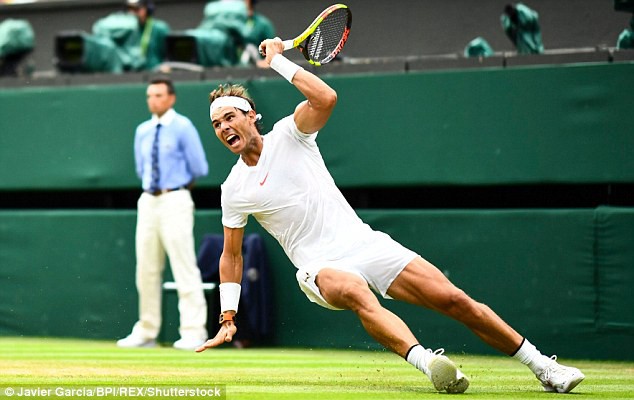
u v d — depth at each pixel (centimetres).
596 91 2308
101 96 2722
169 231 2422
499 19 2798
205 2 3195
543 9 2731
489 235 2366
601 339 2261
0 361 1941
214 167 2622
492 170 2388
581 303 2281
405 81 2459
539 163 2350
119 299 2675
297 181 1355
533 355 1354
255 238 2519
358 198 2575
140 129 2472
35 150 2775
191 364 1905
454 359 2247
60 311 2731
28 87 2827
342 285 1299
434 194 2634
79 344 2527
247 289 2483
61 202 2962
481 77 2398
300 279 1352
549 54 2370
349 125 2500
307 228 1358
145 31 2958
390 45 2903
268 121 2562
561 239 2302
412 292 1335
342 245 1345
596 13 2681
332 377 1630
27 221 2770
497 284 2353
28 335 2766
